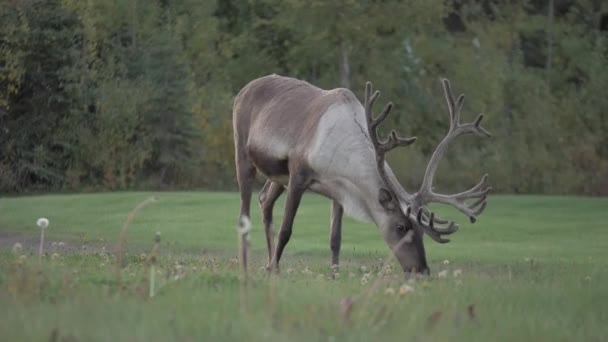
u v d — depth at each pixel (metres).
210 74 128.88
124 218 64.44
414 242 30.55
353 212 32.50
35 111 100.62
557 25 155.62
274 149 34.31
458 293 21.66
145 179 106.81
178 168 108.44
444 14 130.12
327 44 122.75
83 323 15.96
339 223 35.66
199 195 80.19
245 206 36.94
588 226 64.31
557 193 115.56
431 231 30.09
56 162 101.31
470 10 155.50
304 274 31.44
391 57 128.50
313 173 33.03
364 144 32.38
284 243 33.72
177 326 15.96
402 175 112.56
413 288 21.86
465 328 17.44
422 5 123.75
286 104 34.75
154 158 108.12
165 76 109.31
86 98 101.50
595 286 24.75
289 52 130.62
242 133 36.78
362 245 53.06
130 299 18.91
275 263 33.78
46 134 100.56
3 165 98.75
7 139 99.44
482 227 63.56
